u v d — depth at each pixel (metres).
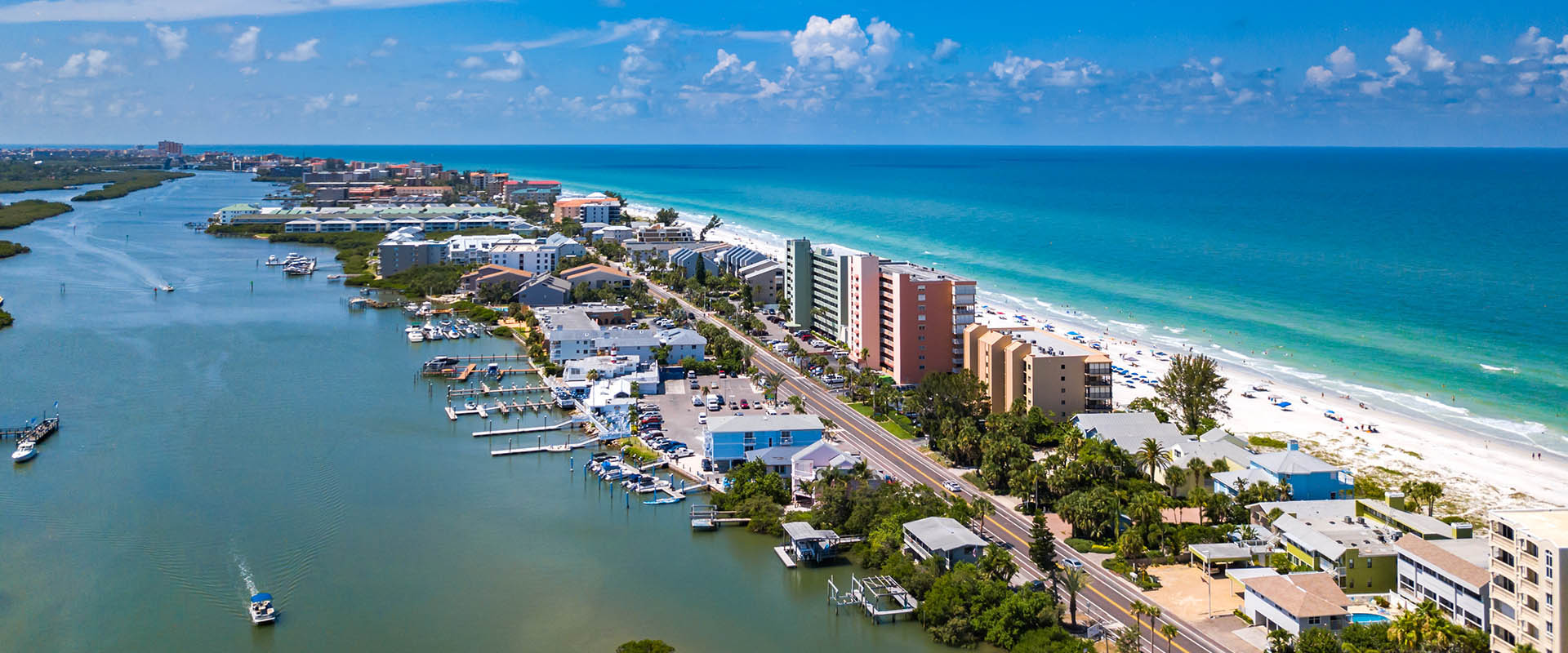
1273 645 182.12
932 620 197.62
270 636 196.38
